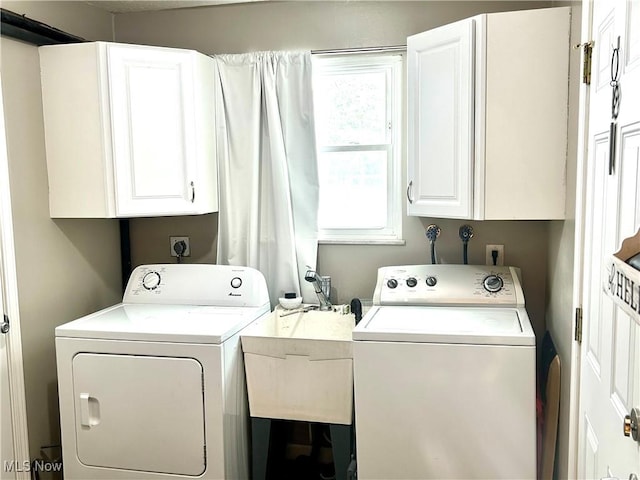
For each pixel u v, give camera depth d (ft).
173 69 8.36
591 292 5.12
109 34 9.67
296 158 9.14
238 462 7.60
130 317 7.97
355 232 9.43
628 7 3.98
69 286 8.64
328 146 9.40
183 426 7.16
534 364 6.28
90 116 7.98
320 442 9.53
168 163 8.43
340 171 9.44
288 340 7.38
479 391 6.41
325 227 9.55
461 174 7.49
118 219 9.91
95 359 7.31
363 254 9.30
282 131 9.09
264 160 9.29
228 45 9.37
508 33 7.06
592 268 5.10
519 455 6.39
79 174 8.11
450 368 6.46
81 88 7.97
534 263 8.68
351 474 7.32
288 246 9.12
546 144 7.07
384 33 8.84
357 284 9.36
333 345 7.23
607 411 4.42
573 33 6.64
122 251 9.98
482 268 8.30
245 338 7.54
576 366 5.67
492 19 7.09
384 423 6.68
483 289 8.04
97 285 9.30
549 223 8.22
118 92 8.00
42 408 8.09
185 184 8.57
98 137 7.99
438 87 7.74
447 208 7.78
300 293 9.32
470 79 7.23
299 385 7.47
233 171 9.34
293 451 9.73
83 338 7.33
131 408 7.27
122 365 7.24
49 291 8.22
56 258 8.36
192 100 8.54
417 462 6.64
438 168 7.87
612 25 4.46
